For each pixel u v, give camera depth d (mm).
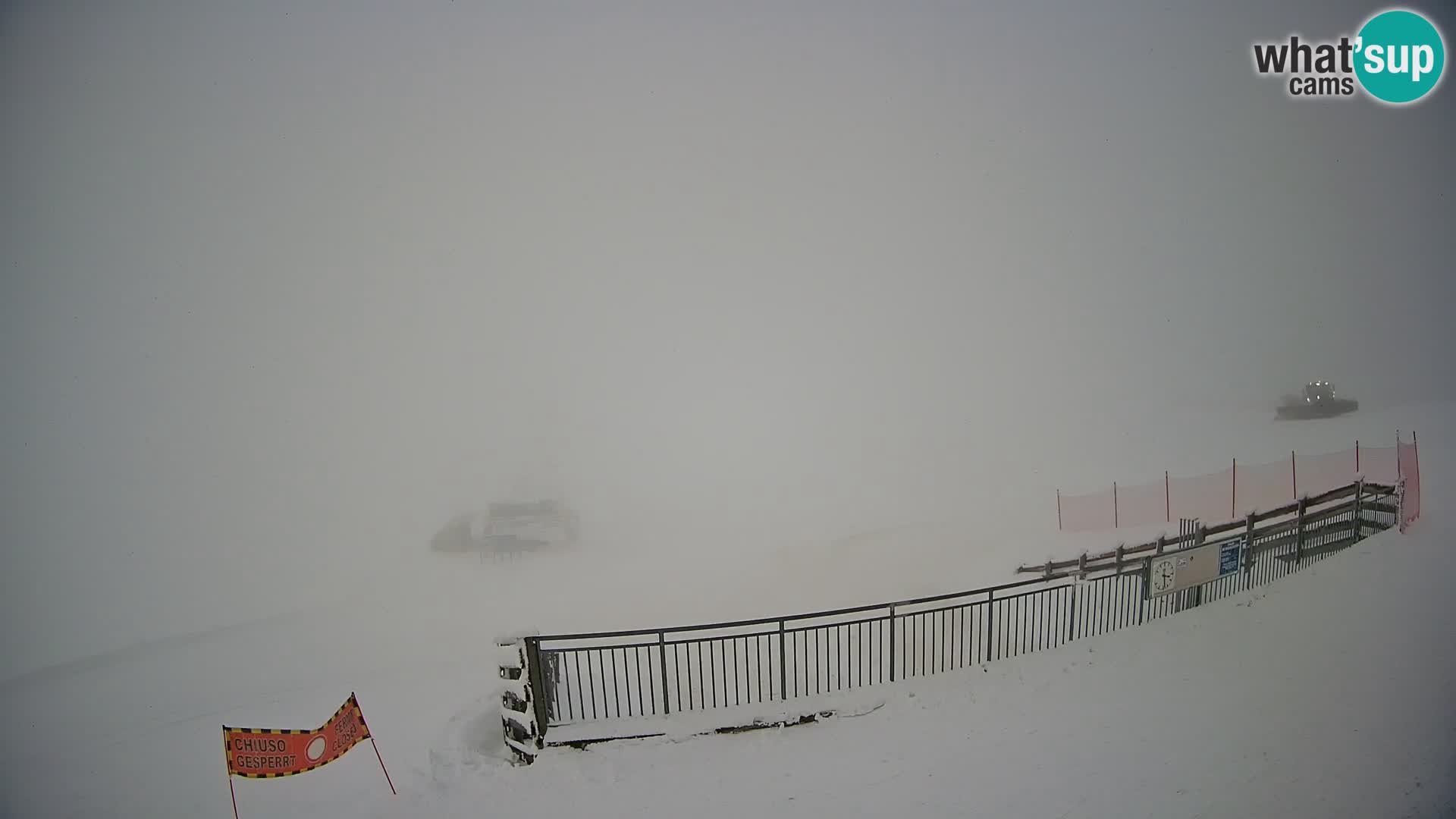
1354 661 7426
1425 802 4926
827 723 7559
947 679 8461
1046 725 6926
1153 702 7148
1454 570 9359
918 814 5562
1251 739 6184
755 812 5805
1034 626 9914
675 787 6359
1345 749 5812
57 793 8414
